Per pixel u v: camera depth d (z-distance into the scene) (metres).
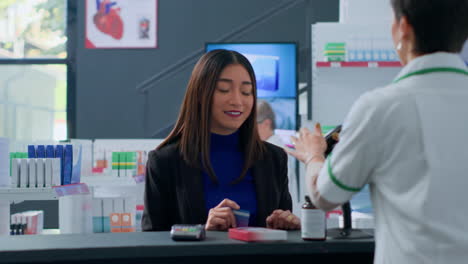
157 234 1.47
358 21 3.58
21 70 6.41
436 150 0.91
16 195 3.04
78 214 3.25
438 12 0.96
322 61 3.43
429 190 0.90
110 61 6.45
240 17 6.46
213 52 1.79
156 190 1.78
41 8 6.45
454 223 0.90
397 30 1.04
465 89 0.97
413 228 0.92
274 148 1.95
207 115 1.75
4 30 6.40
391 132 0.94
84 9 6.45
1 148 3.11
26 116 6.42
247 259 1.32
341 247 1.24
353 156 0.97
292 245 1.24
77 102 6.44
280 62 6.00
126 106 6.45
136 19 6.43
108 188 3.62
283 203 1.90
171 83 6.46
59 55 6.46
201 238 1.30
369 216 2.98
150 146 3.85
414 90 0.96
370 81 3.66
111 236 1.42
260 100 5.95
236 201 1.78
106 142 3.81
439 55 0.98
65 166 3.16
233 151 1.87
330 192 1.01
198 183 1.76
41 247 1.21
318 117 3.65
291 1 6.43
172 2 6.48
